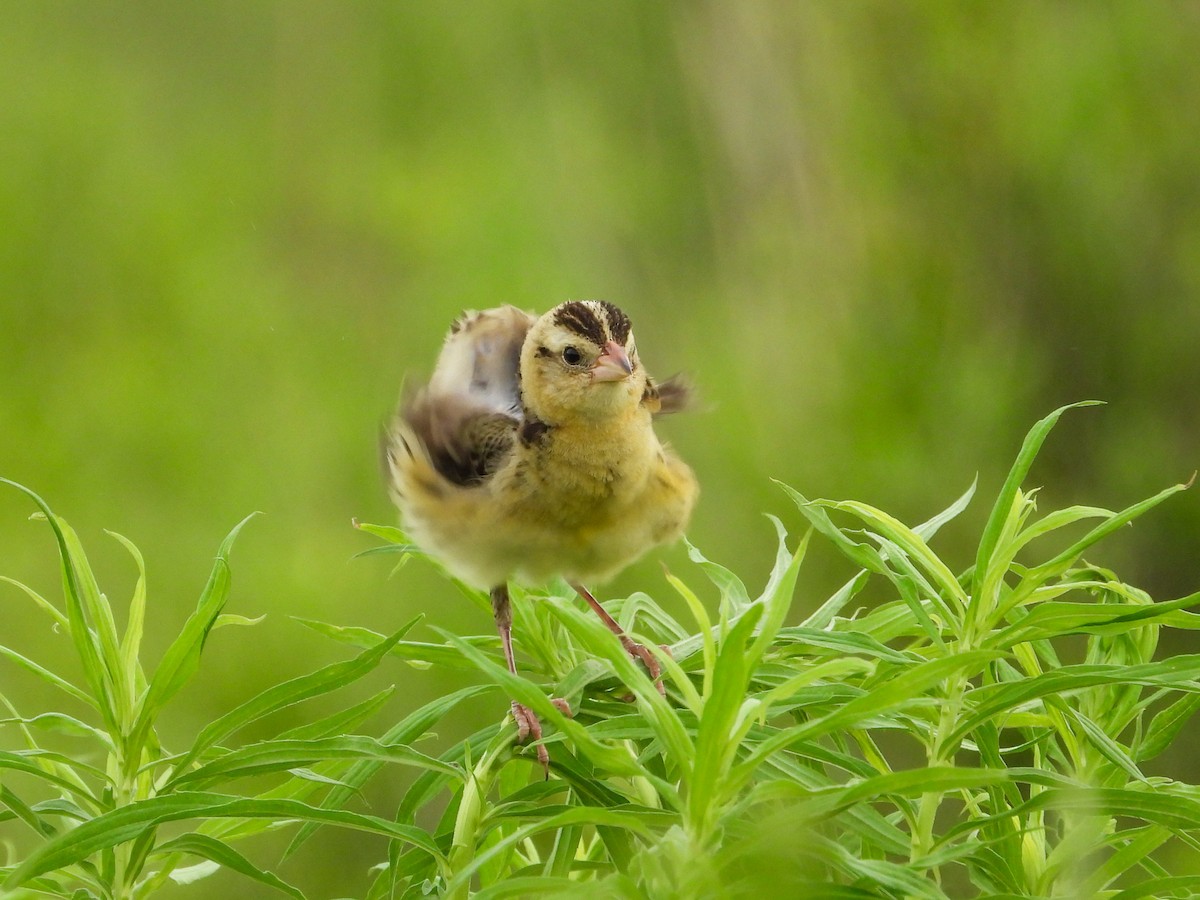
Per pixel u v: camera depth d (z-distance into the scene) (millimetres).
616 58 21406
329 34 22047
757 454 17047
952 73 18141
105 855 3680
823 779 3559
